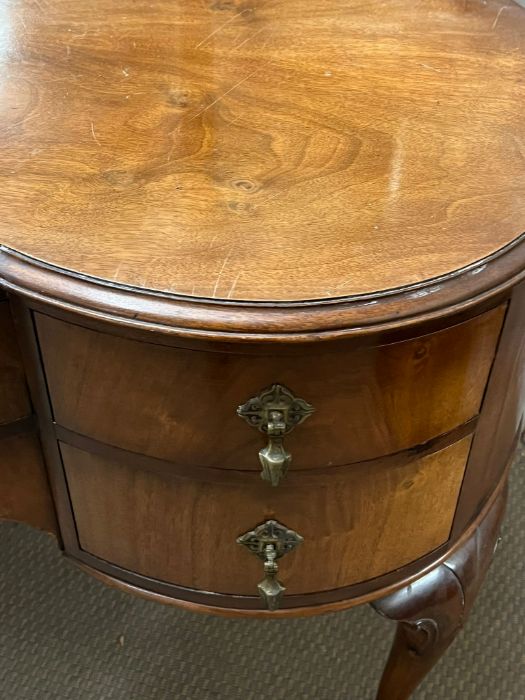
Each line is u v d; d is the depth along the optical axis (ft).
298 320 1.68
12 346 2.11
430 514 2.35
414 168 2.09
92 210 1.92
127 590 2.55
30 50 2.61
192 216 1.91
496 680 3.35
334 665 3.42
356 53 2.63
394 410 1.99
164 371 1.88
